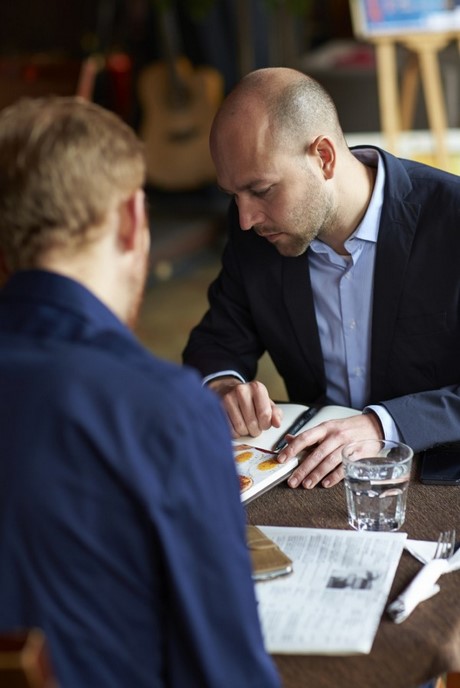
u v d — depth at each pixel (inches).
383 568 51.4
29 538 36.8
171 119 255.1
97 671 37.6
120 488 37.1
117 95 254.5
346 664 45.1
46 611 37.0
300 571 51.7
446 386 78.4
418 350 78.5
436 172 78.7
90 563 37.2
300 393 85.7
